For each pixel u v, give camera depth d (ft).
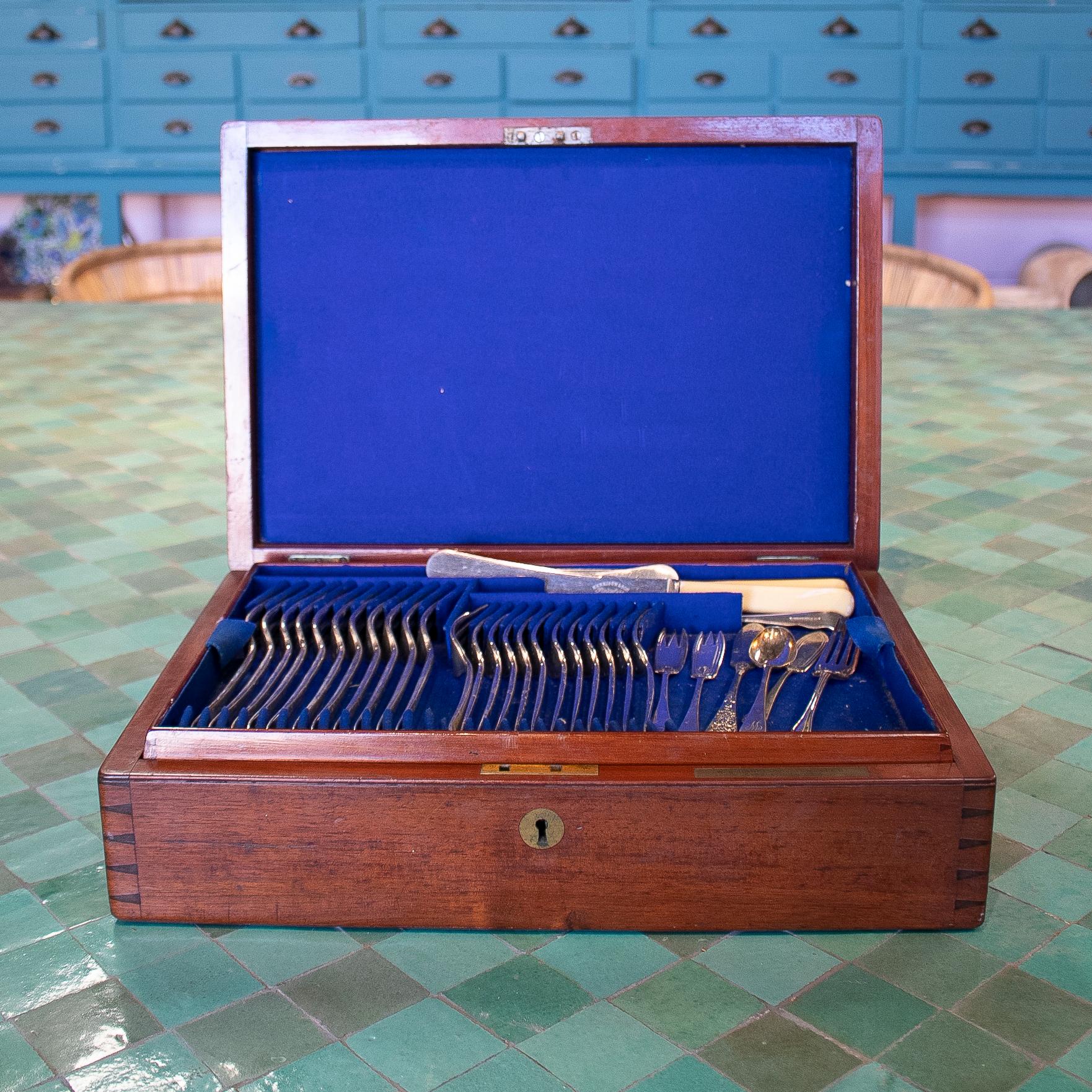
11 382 8.66
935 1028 2.81
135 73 15.70
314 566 4.13
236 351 4.11
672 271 4.12
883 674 3.67
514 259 4.12
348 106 15.66
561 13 15.19
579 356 4.16
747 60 15.29
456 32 15.30
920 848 3.06
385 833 3.08
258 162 4.11
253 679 3.51
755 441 4.17
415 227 4.11
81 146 16.02
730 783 3.01
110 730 4.16
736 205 4.09
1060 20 15.08
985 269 17.48
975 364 9.11
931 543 5.76
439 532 4.22
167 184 16.15
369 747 3.11
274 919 3.18
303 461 4.19
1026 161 15.60
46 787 3.82
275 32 15.43
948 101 15.40
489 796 3.04
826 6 15.08
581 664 3.54
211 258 12.28
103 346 9.68
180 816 3.09
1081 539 5.81
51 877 3.39
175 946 3.12
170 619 5.02
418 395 4.17
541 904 3.14
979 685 4.42
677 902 3.13
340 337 4.15
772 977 2.99
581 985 2.97
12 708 4.30
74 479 6.72
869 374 4.09
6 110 15.89
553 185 4.09
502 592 3.96
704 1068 2.70
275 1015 2.87
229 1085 2.66
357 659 3.58
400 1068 2.70
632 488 4.20
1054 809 3.68
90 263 11.71
